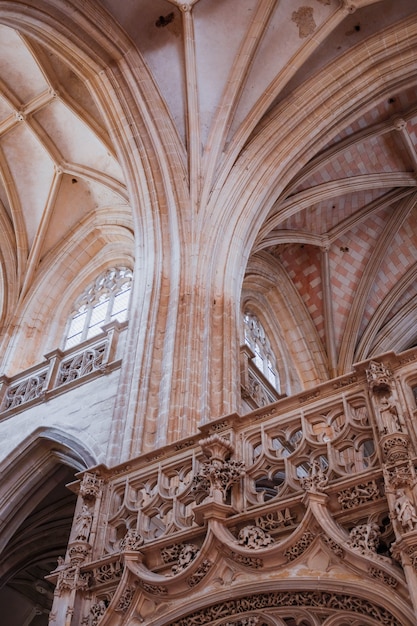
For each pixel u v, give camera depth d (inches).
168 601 237.3
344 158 716.7
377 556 204.2
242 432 278.8
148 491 285.1
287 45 639.1
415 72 629.6
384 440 225.6
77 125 756.0
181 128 634.2
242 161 623.5
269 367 736.3
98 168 768.3
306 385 755.4
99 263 787.4
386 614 197.0
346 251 818.8
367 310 815.1
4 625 687.7
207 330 485.7
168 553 252.5
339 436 247.0
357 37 638.5
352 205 783.7
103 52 619.8
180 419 417.7
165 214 585.9
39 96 743.7
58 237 801.6
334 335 792.3
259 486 437.1
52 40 596.7
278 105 649.0
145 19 632.4
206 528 246.8
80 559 265.6
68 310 764.0
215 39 642.2
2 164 788.6
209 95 642.2
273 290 802.8
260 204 605.0
